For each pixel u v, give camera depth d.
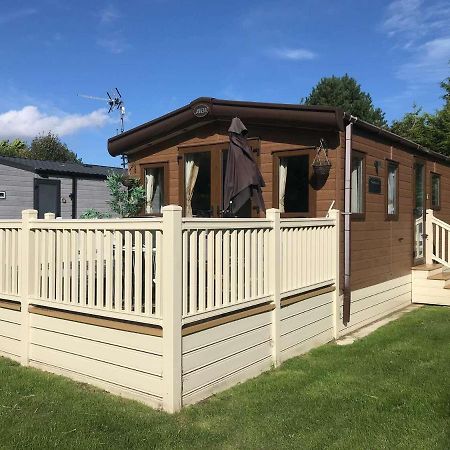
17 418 3.88
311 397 4.39
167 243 4.05
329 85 32.84
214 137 7.73
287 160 7.15
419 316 8.25
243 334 4.88
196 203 7.95
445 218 11.58
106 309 4.46
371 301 7.76
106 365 4.50
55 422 3.80
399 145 8.82
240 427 3.78
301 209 6.99
